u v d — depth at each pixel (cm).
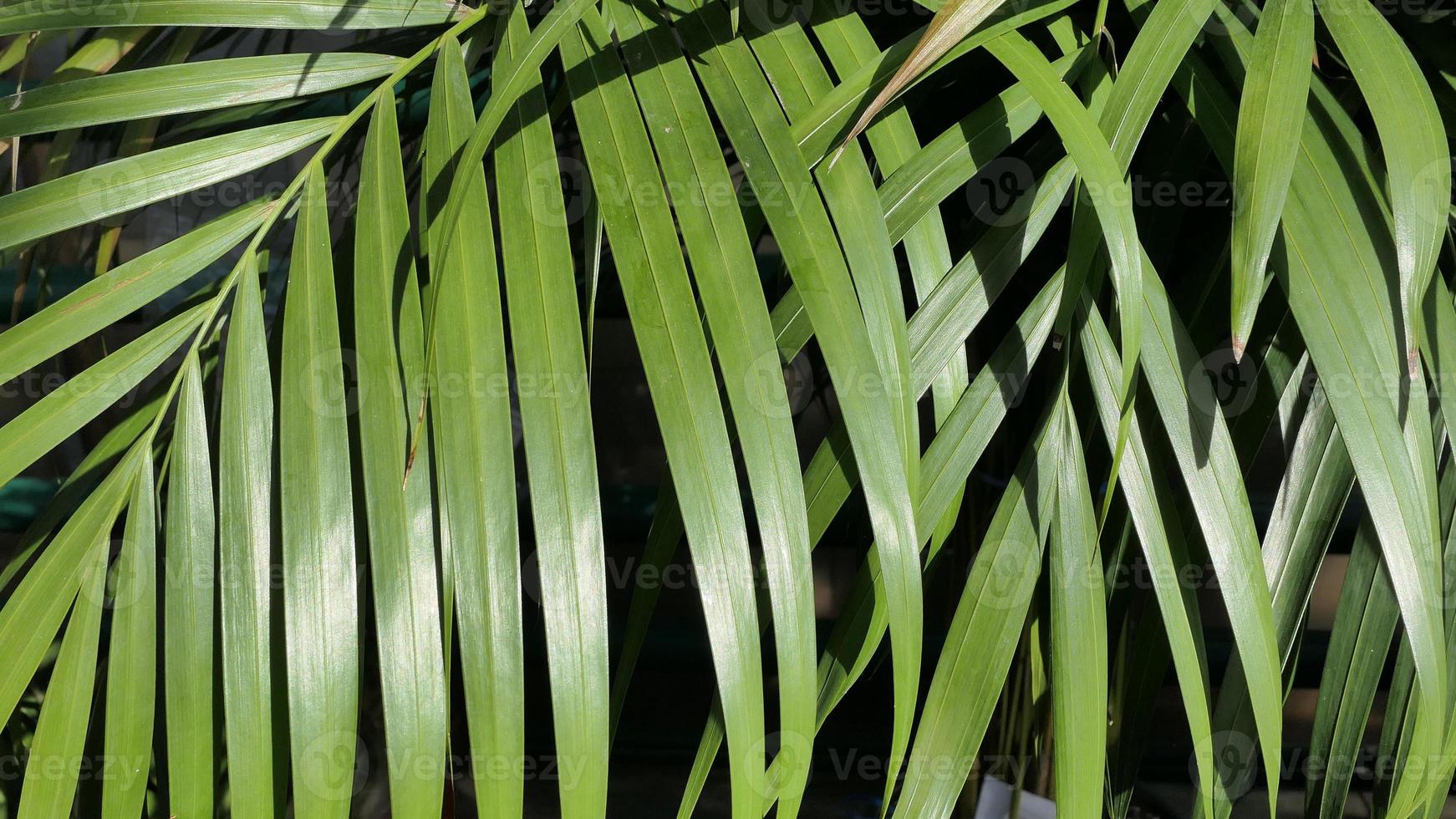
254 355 82
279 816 79
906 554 77
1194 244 96
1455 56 89
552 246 80
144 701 80
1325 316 78
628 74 84
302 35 105
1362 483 77
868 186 80
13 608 80
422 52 89
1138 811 136
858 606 81
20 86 97
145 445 82
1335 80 90
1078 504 81
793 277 78
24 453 80
